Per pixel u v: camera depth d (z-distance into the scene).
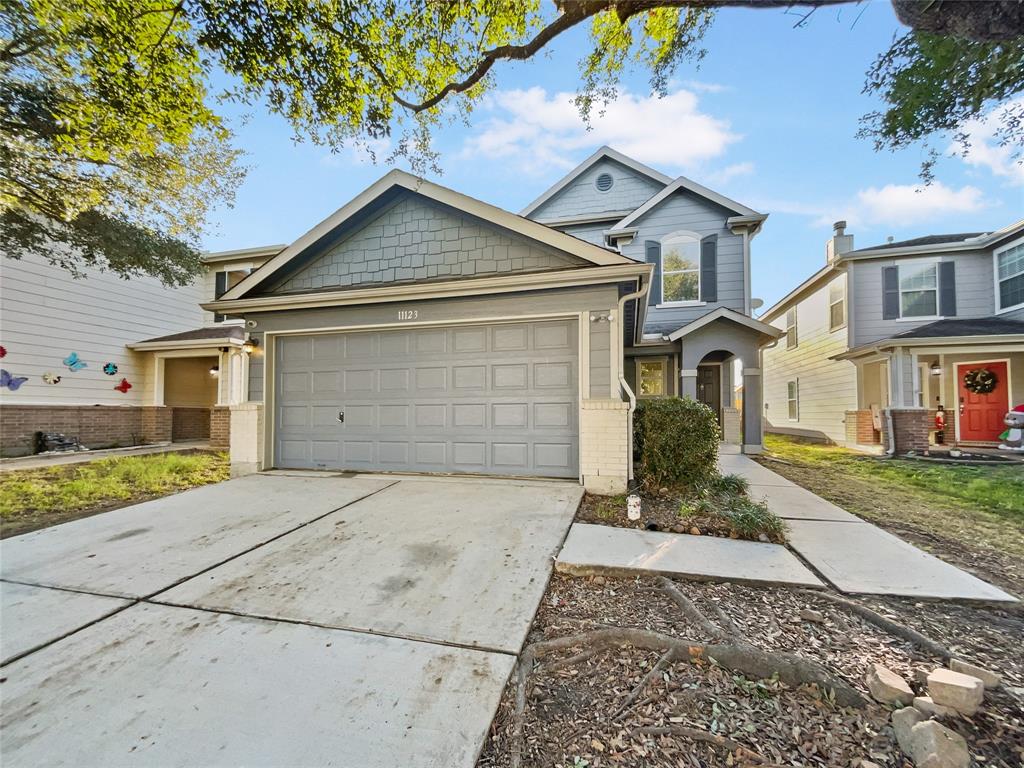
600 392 5.72
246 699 1.99
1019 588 3.08
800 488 6.34
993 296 10.80
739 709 1.90
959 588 2.98
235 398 11.45
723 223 11.45
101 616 2.73
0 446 9.36
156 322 12.57
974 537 4.23
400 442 6.62
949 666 2.12
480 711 1.91
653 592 3.05
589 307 5.80
